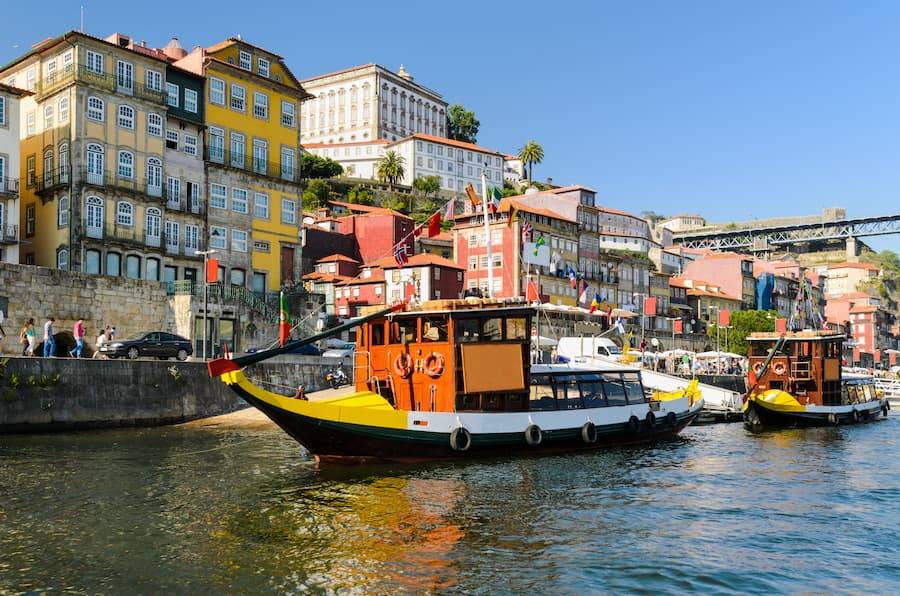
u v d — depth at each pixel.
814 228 182.25
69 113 50.16
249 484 21.27
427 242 94.56
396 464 24.39
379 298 77.69
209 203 58.19
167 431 34.31
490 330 26.08
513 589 13.10
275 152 63.59
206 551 14.84
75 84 49.72
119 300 46.25
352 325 24.97
